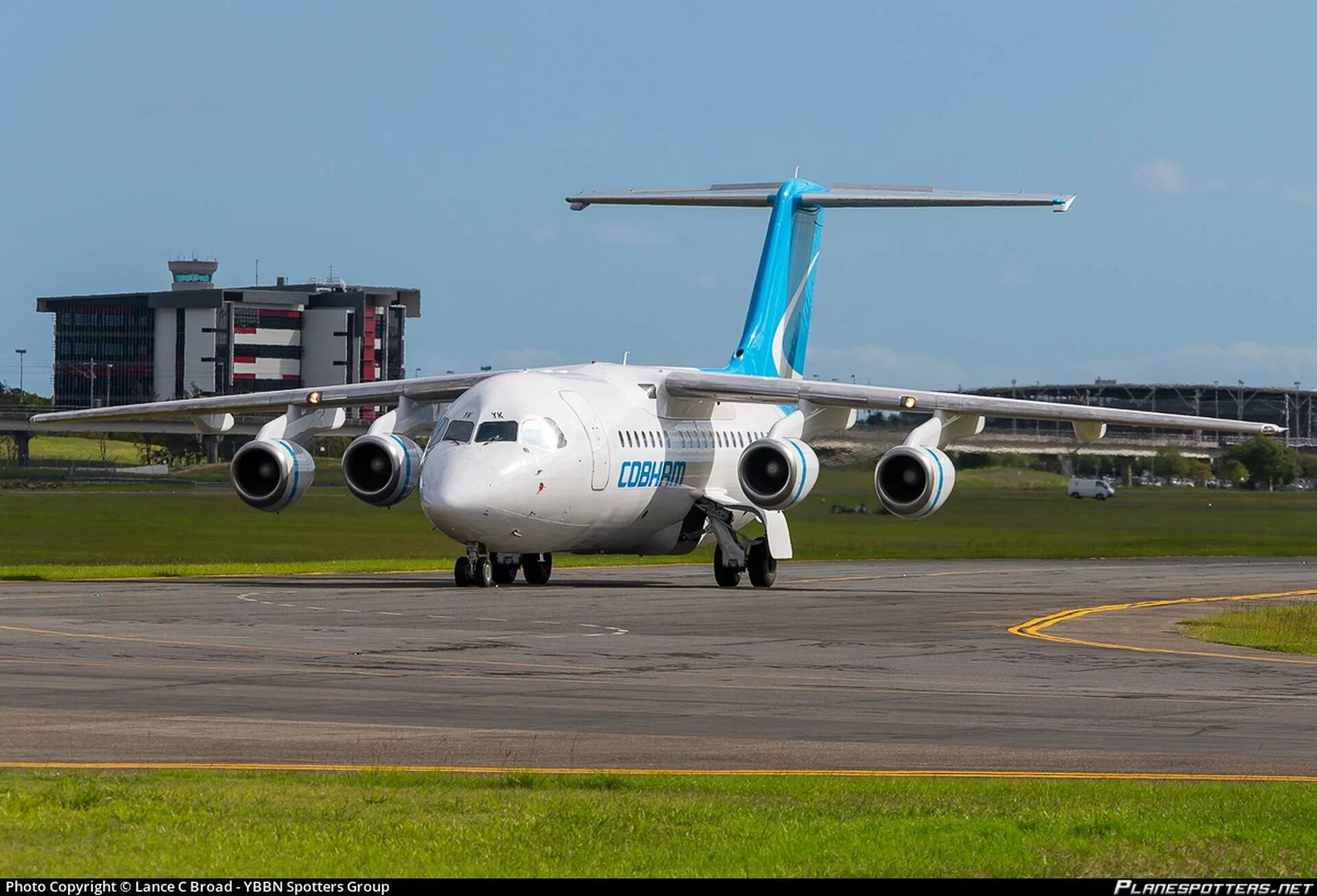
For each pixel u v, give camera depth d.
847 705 52.25
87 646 66.50
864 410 110.38
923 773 40.09
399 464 106.44
